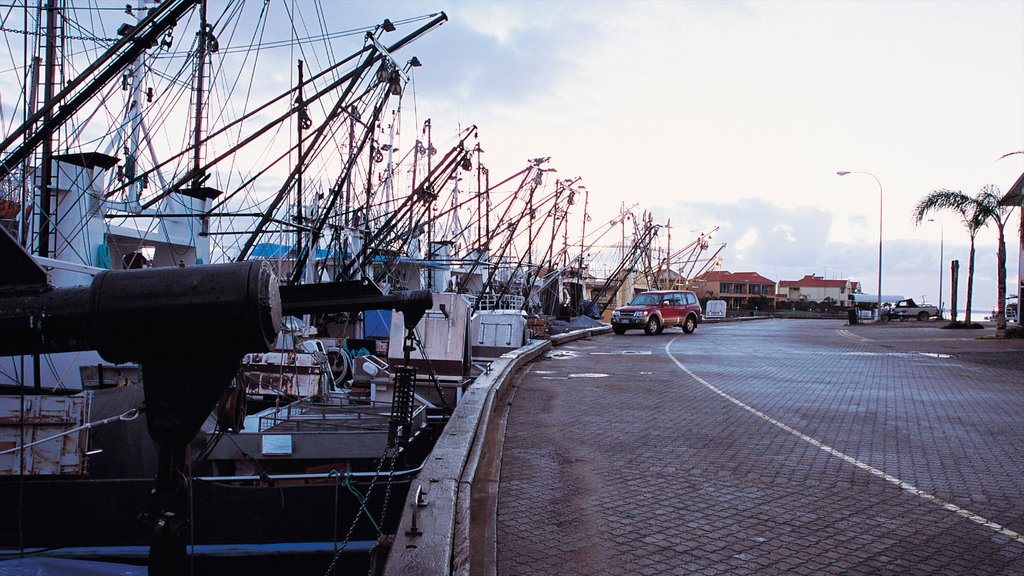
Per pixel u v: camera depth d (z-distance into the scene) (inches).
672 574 174.7
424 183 970.7
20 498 148.3
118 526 258.4
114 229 581.3
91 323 72.9
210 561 270.8
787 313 3595.0
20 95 479.8
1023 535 203.6
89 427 260.4
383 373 474.9
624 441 333.4
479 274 1576.0
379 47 705.0
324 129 693.3
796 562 183.2
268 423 357.1
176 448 77.7
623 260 2258.9
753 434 350.9
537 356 826.8
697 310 1470.2
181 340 73.7
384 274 945.5
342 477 285.9
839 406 441.4
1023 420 390.0
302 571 274.2
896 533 205.5
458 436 285.6
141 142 602.2
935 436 345.7
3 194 480.4
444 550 160.2
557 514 221.5
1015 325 1147.9
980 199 1210.0
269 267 77.0
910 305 2613.2
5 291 76.3
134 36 384.2
